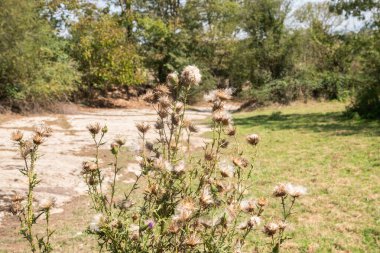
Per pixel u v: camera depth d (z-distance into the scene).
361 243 5.88
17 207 2.96
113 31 34.72
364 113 21.47
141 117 26.88
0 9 22.45
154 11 44.06
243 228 2.79
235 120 23.64
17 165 10.30
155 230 2.92
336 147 13.46
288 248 5.67
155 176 2.87
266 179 9.50
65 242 5.75
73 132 18.03
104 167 10.71
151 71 42.97
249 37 34.03
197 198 2.77
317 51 35.72
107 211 2.85
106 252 4.95
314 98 32.22
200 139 15.25
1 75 23.89
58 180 9.19
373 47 23.72
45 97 26.75
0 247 5.60
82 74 32.69
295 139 15.53
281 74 33.56
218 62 43.88
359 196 8.08
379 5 23.16
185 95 2.99
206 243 2.65
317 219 6.88
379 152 12.19
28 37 24.14
